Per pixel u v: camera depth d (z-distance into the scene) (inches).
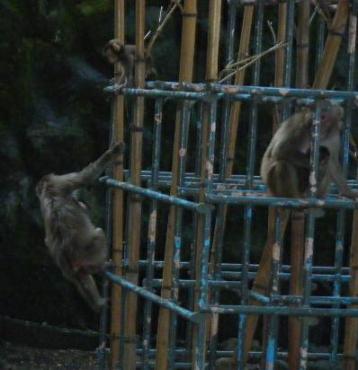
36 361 692.1
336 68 753.6
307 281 398.3
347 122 467.5
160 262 567.2
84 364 693.9
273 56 768.3
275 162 446.0
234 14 514.6
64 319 747.4
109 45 516.7
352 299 463.5
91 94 746.8
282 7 508.4
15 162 724.7
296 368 468.1
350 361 493.7
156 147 481.4
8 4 741.3
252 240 751.7
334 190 518.3
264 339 468.4
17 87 734.5
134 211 494.9
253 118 479.5
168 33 759.7
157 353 470.9
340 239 528.1
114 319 523.5
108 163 534.6
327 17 452.4
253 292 448.8
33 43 746.8
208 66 396.5
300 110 447.5
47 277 735.7
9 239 724.7
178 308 420.5
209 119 397.4
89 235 541.0
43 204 565.0
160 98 470.3
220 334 746.8
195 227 479.8
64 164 734.5
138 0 487.8
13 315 743.1
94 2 763.4
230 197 392.5
